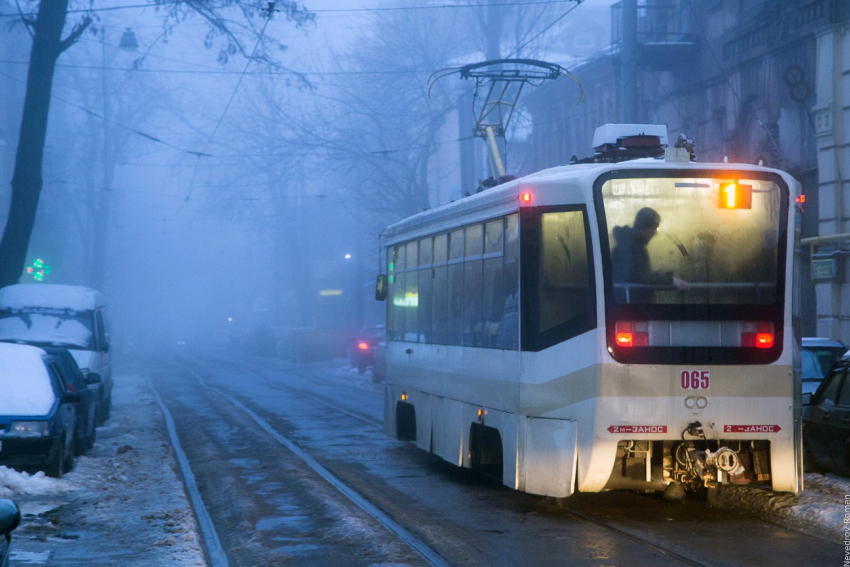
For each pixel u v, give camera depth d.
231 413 33.38
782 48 35.62
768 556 11.03
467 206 16.14
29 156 33.91
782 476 13.03
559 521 13.47
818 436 16.48
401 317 20.33
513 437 13.80
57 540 12.37
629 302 12.86
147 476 18.28
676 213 13.12
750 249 13.20
